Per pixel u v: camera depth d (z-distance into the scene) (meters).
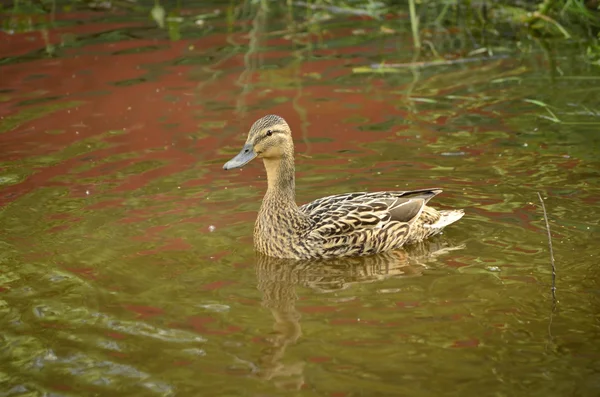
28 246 13.82
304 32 25.38
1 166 16.89
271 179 14.01
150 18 26.80
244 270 13.29
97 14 27.23
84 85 21.42
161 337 11.21
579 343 10.96
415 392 9.97
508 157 16.97
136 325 11.54
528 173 16.25
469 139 17.91
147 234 14.30
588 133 17.94
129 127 18.92
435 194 14.70
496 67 22.20
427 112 19.47
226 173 16.80
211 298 12.33
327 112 19.59
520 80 21.20
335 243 13.87
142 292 12.45
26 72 22.27
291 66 22.67
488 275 12.92
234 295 12.43
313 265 13.64
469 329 11.34
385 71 22.12
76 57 23.34
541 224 14.41
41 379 10.31
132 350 10.93
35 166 16.91
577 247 13.59
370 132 18.45
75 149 17.75
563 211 14.77
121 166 16.95
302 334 11.28
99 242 14.00
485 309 11.88
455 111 19.47
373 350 10.86
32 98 20.61
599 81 20.84
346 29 25.58
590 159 16.70
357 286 12.77
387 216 14.25
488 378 10.23
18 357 10.80
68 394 10.01
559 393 9.91
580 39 23.95
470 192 15.65
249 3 28.16
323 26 25.91
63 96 20.73
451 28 25.22
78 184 16.16
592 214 14.62
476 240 14.07
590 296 12.15
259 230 14.02
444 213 14.45
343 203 14.50
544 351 10.80
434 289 12.55
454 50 23.55
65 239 14.07
